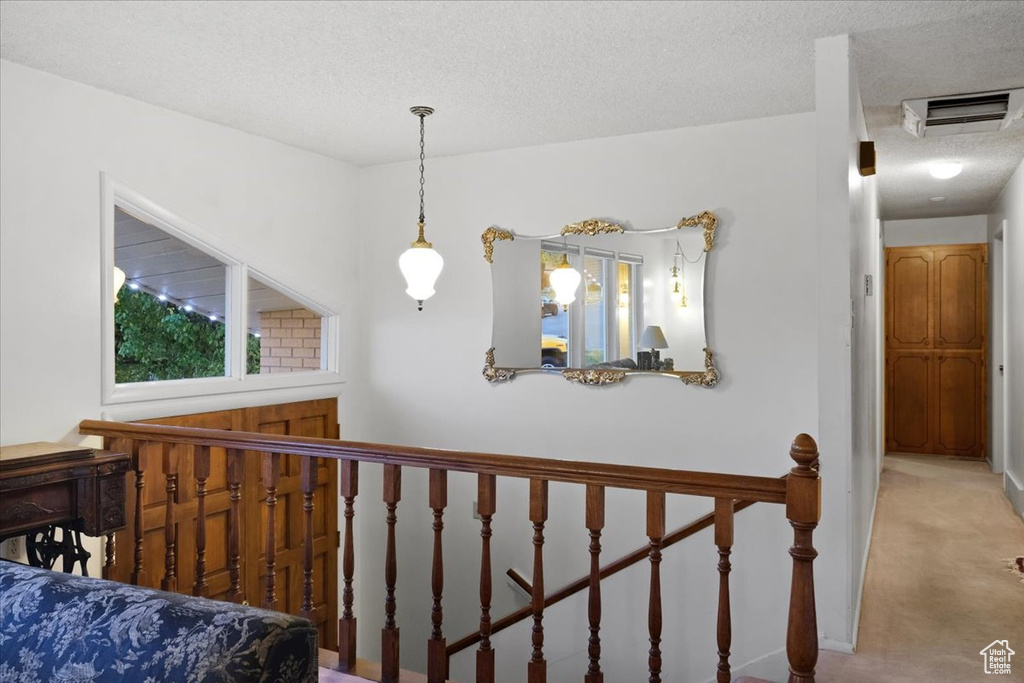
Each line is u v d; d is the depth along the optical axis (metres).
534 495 2.26
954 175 4.80
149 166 3.56
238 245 4.02
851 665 2.67
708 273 3.93
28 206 3.07
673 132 4.02
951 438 7.17
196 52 2.90
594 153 4.22
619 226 4.13
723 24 2.65
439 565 2.41
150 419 3.60
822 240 2.79
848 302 2.75
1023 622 3.11
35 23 2.64
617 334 4.15
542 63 3.03
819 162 2.79
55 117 3.16
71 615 1.40
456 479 4.62
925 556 4.10
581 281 4.25
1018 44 2.83
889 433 7.39
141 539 3.12
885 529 4.67
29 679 1.37
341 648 2.59
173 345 3.82
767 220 3.81
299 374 4.45
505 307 4.46
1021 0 2.44
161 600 1.38
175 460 3.00
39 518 2.69
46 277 3.14
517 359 4.43
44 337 3.13
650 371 4.06
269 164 4.22
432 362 4.71
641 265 4.08
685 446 4.00
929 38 2.78
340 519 4.77
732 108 3.65
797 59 2.99
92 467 2.82
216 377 4.00
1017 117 3.59
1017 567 3.88
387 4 2.48
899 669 2.63
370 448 2.48
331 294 4.68
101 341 3.35
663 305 4.03
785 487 1.93
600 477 2.14
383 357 4.86
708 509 3.88
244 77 3.19
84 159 3.28
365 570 4.86
